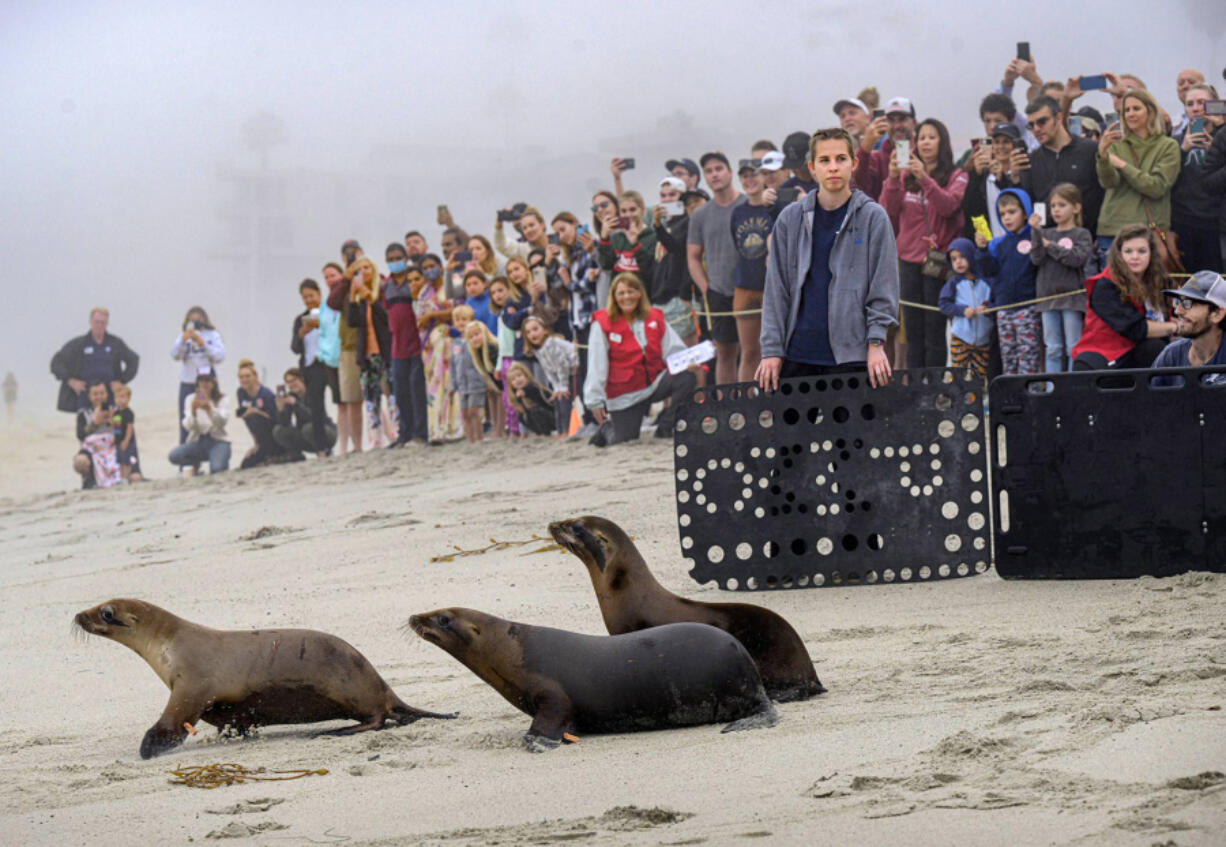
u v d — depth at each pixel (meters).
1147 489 17.92
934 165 30.55
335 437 50.97
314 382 50.25
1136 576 17.98
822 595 19.02
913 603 17.86
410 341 45.78
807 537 19.64
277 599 21.91
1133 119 26.83
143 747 12.91
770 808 9.43
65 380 55.38
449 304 44.81
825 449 19.55
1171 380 18.62
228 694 13.20
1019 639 14.82
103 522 39.75
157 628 13.33
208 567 26.20
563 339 40.44
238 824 10.11
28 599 25.08
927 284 30.48
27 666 18.66
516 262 41.44
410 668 16.27
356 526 29.23
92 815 10.79
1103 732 10.42
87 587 25.61
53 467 77.75
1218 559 17.67
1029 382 18.34
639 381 35.50
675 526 24.03
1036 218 27.25
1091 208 28.22
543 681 12.20
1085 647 14.02
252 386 51.94
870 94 35.66
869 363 19.08
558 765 11.17
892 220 30.61
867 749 10.73
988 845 8.25
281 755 12.47
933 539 19.31
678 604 13.41
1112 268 22.11
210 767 11.94
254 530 31.17
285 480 42.38
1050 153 28.53
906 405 19.31
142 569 27.23
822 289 19.47
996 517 18.58
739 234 32.81
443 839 9.45
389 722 13.45
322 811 10.41
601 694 12.12
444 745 12.35
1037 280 27.56
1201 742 9.81
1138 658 13.16
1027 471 18.42
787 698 12.91
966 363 29.22
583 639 12.41
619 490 28.56
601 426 36.09
